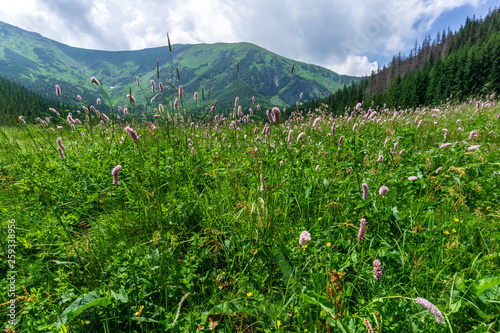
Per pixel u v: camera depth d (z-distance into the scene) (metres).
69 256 2.51
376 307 1.98
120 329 2.10
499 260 2.55
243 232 3.07
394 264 2.63
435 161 4.94
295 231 3.02
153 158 4.80
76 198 3.80
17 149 5.82
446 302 2.12
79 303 2.02
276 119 3.73
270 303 2.31
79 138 6.71
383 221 3.22
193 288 2.47
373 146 5.96
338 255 2.62
